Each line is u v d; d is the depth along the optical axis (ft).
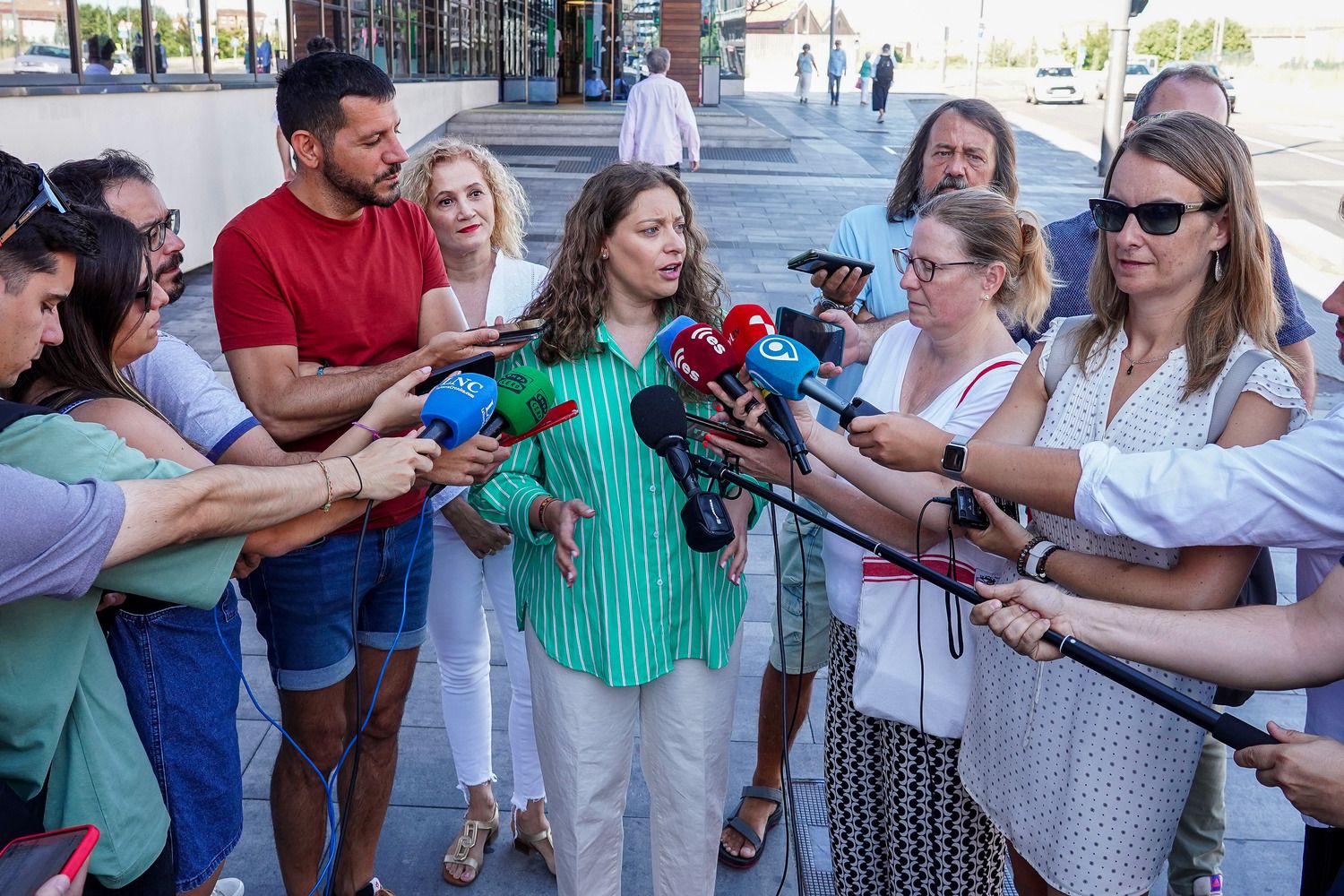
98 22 26.43
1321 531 5.75
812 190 51.01
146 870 6.17
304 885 9.02
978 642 7.53
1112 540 6.68
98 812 5.84
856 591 8.28
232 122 34.47
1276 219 46.70
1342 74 138.72
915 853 8.25
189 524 5.41
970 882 8.29
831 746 8.70
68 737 5.79
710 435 7.93
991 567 7.67
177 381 7.47
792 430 7.09
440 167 10.69
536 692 8.27
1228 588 6.24
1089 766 6.67
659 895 8.56
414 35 60.54
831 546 8.50
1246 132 89.86
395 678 9.21
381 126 8.06
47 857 4.68
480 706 10.16
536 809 10.23
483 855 10.29
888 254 10.93
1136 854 6.72
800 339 7.66
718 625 8.04
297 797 8.72
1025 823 7.10
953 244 7.70
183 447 6.35
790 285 31.22
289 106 8.06
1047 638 6.01
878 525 7.87
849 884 8.86
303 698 8.55
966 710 7.74
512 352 7.77
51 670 5.61
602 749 8.11
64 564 4.92
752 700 12.78
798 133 80.89
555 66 83.71
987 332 8.10
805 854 10.39
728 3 110.32
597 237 7.88
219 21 33.63
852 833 8.72
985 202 7.79
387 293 8.83
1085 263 10.56
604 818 8.27
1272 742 5.36
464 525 9.50
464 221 10.73
